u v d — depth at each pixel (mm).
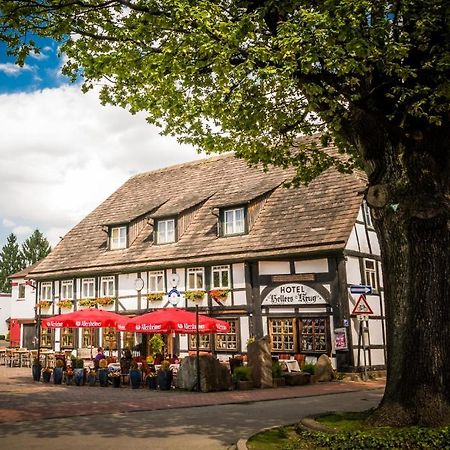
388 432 7395
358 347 19844
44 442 8039
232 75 9102
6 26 9320
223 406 12461
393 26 8312
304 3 8148
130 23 9578
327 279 20438
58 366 19188
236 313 22672
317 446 7414
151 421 10102
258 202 23953
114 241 28781
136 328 18188
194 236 25500
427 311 8148
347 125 9469
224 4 8938
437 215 8219
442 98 8188
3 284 84812
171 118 11836
